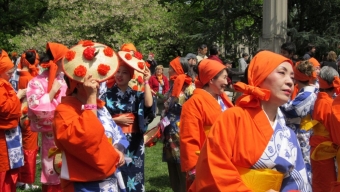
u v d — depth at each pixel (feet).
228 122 9.83
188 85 19.30
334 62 34.86
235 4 79.97
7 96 16.99
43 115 17.49
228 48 83.92
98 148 10.99
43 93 17.63
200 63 16.19
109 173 11.36
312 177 16.97
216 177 9.51
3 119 17.08
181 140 15.30
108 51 11.93
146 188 23.73
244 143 9.73
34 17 104.01
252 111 10.01
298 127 17.79
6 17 101.65
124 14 78.64
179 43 92.22
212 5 85.51
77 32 78.79
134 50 17.56
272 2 64.59
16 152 17.69
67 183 11.62
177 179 19.80
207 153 9.73
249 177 9.69
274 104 10.12
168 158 19.30
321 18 78.13
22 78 23.43
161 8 88.02
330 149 16.33
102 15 78.38
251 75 10.22
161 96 32.01
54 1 81.51
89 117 10.88
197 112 15.25
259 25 81.61
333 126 13.16
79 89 11.51
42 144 18.25
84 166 11.28
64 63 11.72
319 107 16.69
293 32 68.18
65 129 10.96
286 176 10.23
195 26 89.81
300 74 17.90
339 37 72.13
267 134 9.88
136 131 17.31
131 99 17.21
